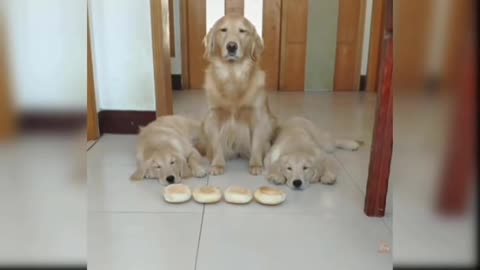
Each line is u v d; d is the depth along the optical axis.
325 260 1.19
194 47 4.57
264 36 4.53
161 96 2.59
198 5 4.45
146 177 1.85
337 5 4.44
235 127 2.14
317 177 1.84
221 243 1.29
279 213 1.51
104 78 2.56
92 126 2.47
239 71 2.08
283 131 2.17
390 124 1.38
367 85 4.64
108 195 1.66
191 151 2.10
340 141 2.39
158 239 1.31
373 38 4.50
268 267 1.16
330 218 1.47
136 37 2.51
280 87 4.67
